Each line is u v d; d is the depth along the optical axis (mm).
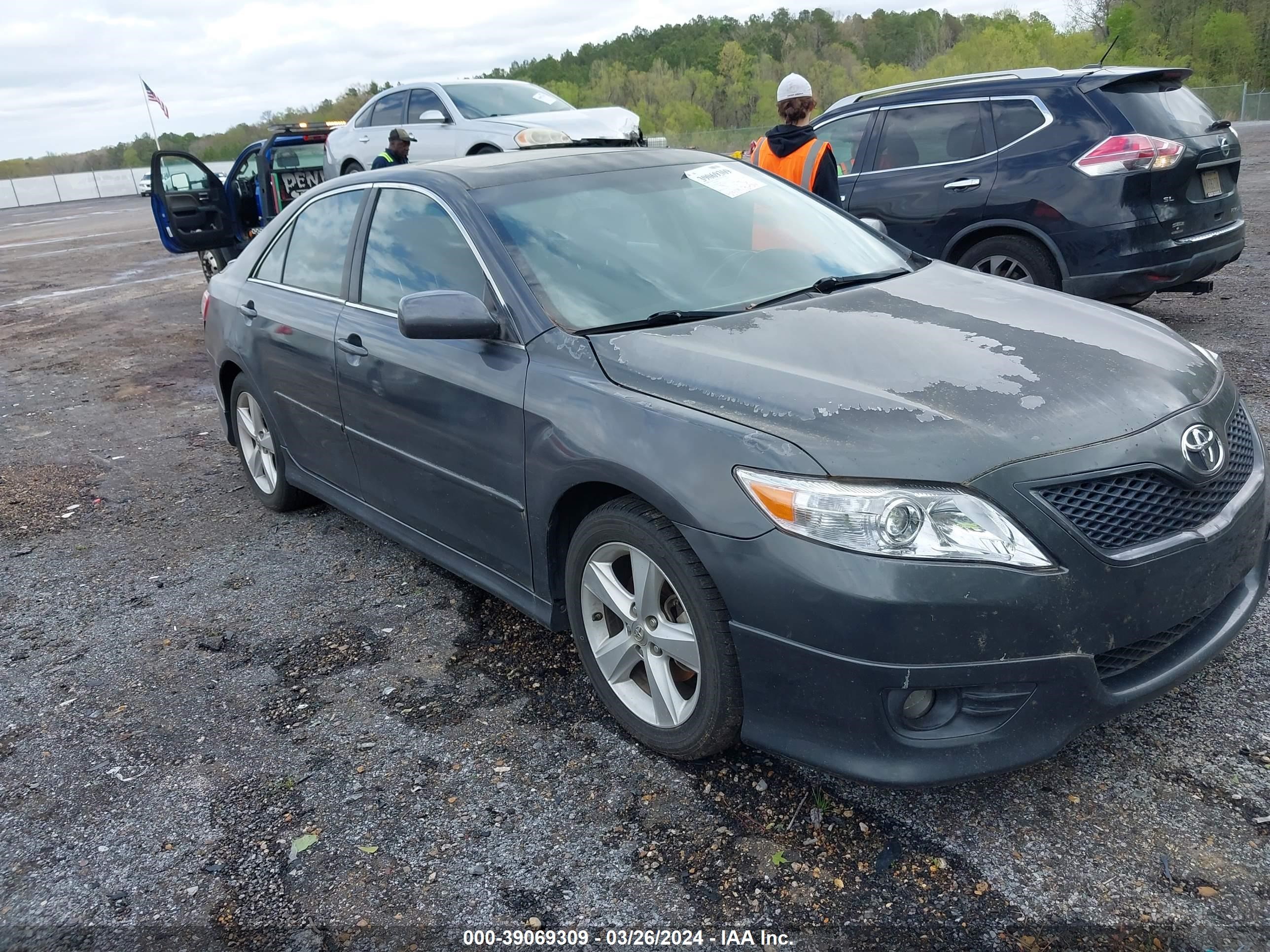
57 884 2479
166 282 13883
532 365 2932
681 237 3420
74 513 5203
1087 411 2369
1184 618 2371
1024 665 2203
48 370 8742
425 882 2396
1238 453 2576
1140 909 2148
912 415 2320
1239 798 2447
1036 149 6316
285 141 12945
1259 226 10727
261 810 2705
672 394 2580
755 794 2602
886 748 2291
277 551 4512
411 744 2961
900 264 3609
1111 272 6094
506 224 3281
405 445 3518
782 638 2309
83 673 3539
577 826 2543
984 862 2316
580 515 2932
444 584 4016
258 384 4516
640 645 2758
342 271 3955
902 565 2158
